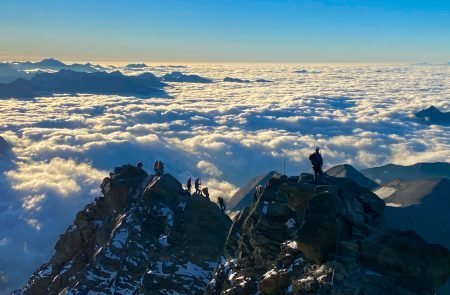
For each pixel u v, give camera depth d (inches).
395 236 888.3
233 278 1047.6
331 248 884.0
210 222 1501.0
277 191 1093.1
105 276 1457.9
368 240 868.6
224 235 1486.2
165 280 1384.1
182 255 1443.2
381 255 846.5
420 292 806.5
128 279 1440.7
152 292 1365.7
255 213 1107.9
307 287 820.6
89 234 1841.8
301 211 1014.4
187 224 1496.1
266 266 997.8
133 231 1534.2
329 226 888.9
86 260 1771.7
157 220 1544.0
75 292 1439.5
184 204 1598.2
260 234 1037.2
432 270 824.9
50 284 1798.7
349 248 864.9
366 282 810.2
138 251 1487.5
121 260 1475.1
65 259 1881.2
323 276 832.9
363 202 1023.6
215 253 1440.7
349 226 912.9
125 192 1779.0
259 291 957.8
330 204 911.7
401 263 836.6
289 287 879.1
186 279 1384.1
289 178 1169.4
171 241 1469.0
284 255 952.9
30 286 1895.9
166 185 1640.0
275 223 1035.9
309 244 886.4
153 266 1425.9
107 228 1712.6
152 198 1595.7
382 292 797.9
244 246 1091.3
